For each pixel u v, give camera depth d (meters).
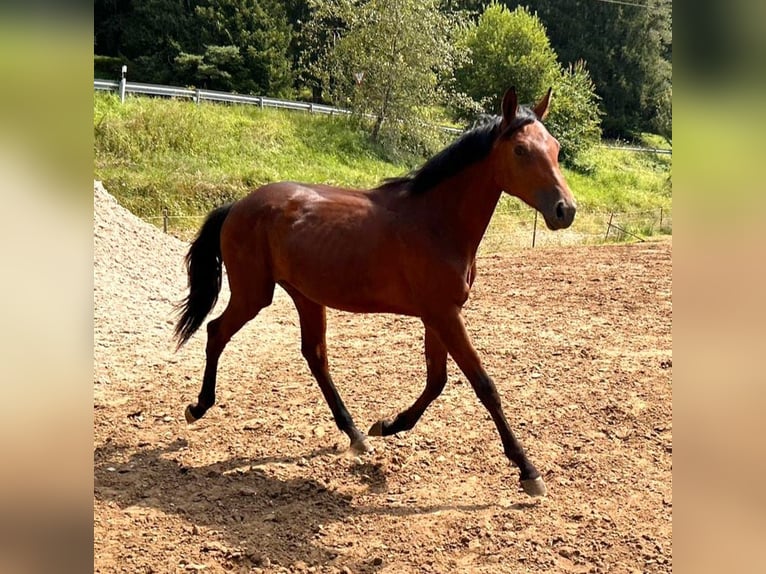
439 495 3.77
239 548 3.20
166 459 4.20
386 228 3.77
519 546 3.22
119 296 8.20
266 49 28.36
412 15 22.73
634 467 4.08
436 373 4.09
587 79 34.75
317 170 18.94
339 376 5.84
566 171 26.39
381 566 3.08
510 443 3.71
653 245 15.70
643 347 6.63
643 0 38.97
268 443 4.44
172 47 27.75
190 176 15.91
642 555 3.15
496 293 9.55
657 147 36.53
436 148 23.39
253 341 7.10
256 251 4.27
